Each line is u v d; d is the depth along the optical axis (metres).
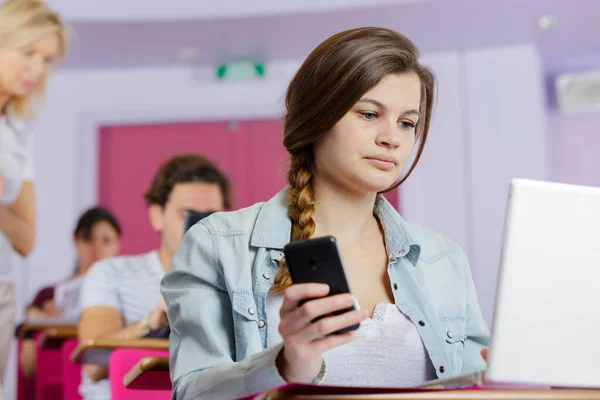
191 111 7.14
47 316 5.91
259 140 7.17
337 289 1.30
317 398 1.23
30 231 4.34
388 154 1.72
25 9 4.57
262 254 1.79
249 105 7.12
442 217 6.86
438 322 1.79
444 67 6.96
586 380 1.36
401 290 1.80
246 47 6.79
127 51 6.82
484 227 6.81
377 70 1.70
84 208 7.05
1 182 4.21
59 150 7.11
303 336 1.29
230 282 1.74
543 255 1.33
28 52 4.52
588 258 1.34
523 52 6.88
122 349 2.52
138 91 7.18
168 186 3.49
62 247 7.01
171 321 1.77
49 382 4.68
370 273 1.82
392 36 1.76
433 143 6.92
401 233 1.85
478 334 1.94
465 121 6.91
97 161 7.18
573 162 7.47
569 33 6.68
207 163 3.55
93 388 3.61
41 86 4.65
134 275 3.59
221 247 1.79
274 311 1.74
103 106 7.16
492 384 1.38
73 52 6.79
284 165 1.95
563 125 7.51
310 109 1.75
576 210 1.34
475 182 6.86
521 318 1.33
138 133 7.23
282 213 1.84
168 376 2.15
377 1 6.13
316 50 1.78
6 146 4.26
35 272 6.96
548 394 1.24
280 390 1.26
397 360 1.73
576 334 1.35
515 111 6.87
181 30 6.46
